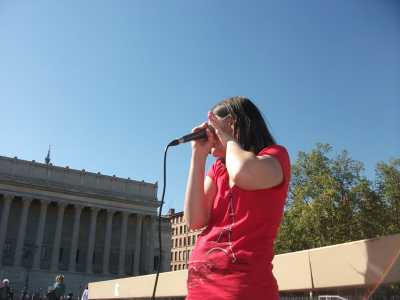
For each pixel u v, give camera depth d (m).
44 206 91.19
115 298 14.16
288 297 6.14
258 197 2.87
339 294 5.11
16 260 86.12
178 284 9.70
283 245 51.31
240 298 2.70
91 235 94.88
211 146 3.33
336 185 52.16
